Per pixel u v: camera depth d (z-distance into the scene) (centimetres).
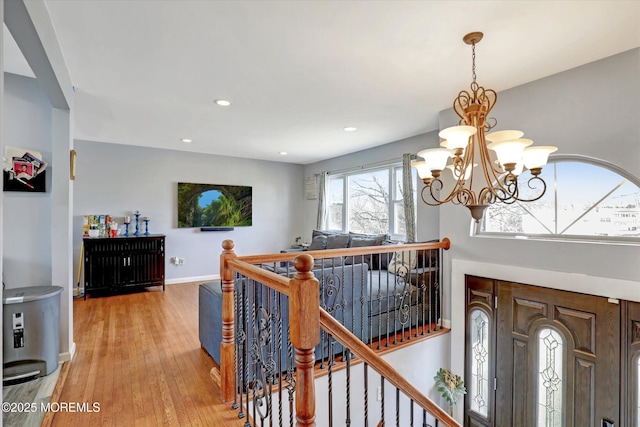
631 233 231
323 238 539
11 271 254
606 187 244
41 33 170
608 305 235
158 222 547
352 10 181
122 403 212
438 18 189
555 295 264
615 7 180
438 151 183
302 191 707
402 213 483
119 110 345
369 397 289
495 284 304
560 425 260
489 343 309
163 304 434
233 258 220
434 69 253
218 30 200
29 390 223
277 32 202
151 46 218
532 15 187
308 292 133
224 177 609
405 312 332
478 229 327
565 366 257
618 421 229
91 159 493
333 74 261
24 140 258
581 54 232
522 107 282
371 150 531
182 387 232
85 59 234
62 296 263
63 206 264
